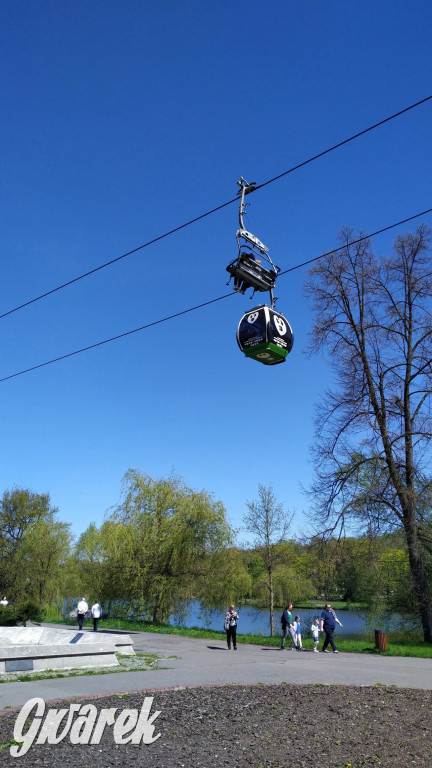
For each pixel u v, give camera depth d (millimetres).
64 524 47219
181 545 33438
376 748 7684
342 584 29719
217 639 25594
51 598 45469
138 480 35156
